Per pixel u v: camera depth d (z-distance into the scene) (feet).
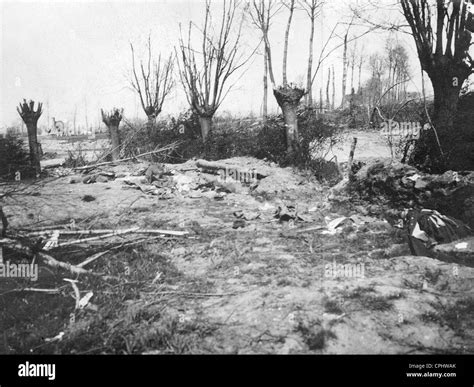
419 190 28.04
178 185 43.11
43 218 29.53
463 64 35.24
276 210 31.60
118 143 57.36
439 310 14.85
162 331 13.79
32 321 15.28
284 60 66.74
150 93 82.28
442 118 35.09
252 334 13.67
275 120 54.29
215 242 24.41
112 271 19.57
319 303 15.55
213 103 60.64
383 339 13.26
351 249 22.53
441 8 35.19
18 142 49.93
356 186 33.60
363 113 78.18
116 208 34.12
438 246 21.66
